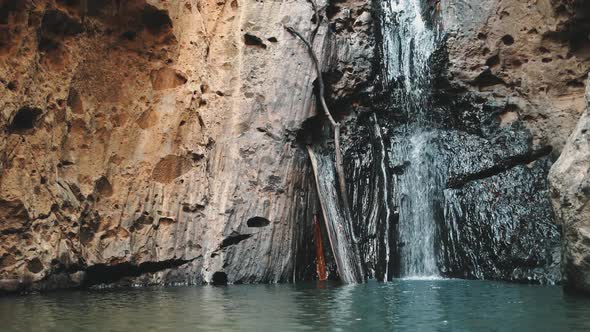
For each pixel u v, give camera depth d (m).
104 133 11.73
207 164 12.30
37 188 10.30
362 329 6.10
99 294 9.74
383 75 14.92
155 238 11.68
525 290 9.62
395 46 15.25
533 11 13.55
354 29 14.83
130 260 11.30
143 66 12.55
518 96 13.60
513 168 13.03
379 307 7.79
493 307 7.63
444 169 13.56
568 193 8.19
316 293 9.57
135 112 12.20
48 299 9.02
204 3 13.52
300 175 12.76
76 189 11.05
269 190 12.31
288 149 12.74
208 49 13.16
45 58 11.04
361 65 14.43
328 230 12.52
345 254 12.15
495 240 12.27
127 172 11.80
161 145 12.20
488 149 13.36
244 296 9.20
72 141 11.30
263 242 11.97
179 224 11.86
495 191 12.82
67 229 10.69
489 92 13.90
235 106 12.81
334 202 12.84
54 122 10.87
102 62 11.93
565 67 13.10
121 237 11.42
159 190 11.91
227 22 13.52
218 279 11.68
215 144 12.45
